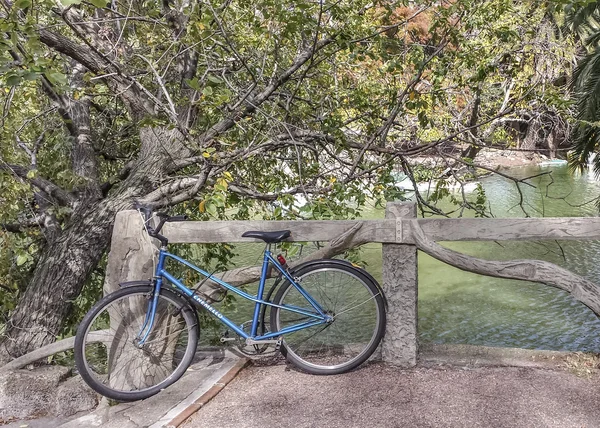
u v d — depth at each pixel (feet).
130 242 11.65
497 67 18.06
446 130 20.58
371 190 19.07
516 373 11.16
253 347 11.82
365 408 10.09
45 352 12.83
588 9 33.68
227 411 10.35
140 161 18.48
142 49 18.89
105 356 12.98
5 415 12.04
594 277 35.96
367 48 17.75
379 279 32.22
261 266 11.76
